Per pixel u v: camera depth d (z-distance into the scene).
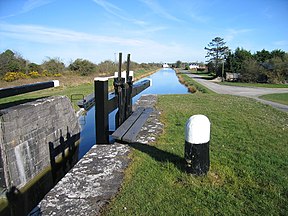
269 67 34.88
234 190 3.50
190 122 3.80
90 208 3.06
